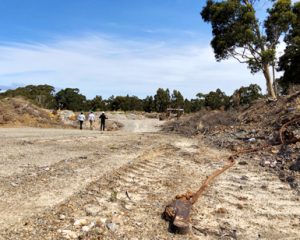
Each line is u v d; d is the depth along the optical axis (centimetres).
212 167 1056
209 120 2164
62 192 663
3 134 1803
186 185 813
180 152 1322
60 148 1265
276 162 1070
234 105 2758
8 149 1179
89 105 8694
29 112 3550
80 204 607
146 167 986
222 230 546
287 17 2844
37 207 574
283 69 3516
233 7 2855
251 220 599
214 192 760
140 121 5100
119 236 494
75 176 795
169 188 775
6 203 584
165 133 2138
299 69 3341
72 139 1570
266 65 2967
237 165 1085
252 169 1027
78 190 682
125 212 592
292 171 954
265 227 570
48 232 484
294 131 1308
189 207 600
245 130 1702
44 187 689
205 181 820
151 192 730
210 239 510
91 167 907
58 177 775
